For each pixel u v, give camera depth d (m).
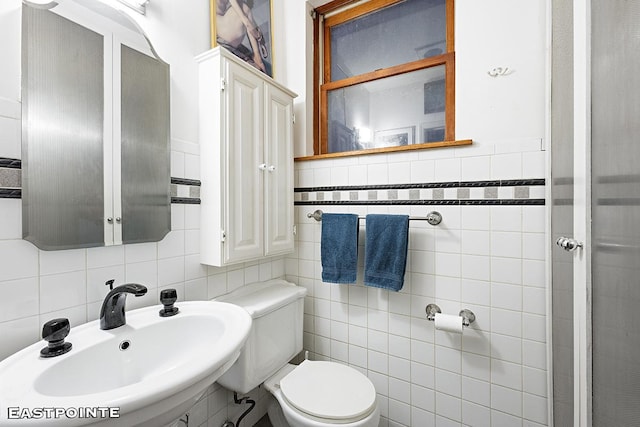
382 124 1.61
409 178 1.37
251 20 1.51
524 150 1.15
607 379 0.52
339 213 1.52
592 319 0.59
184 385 0.56
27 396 0.52
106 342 0.77
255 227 1.30
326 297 1.62
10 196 0.73
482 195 1.22
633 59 0.40
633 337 0.42
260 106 1.33
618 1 0.45
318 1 1.68
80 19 0.86
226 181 1.16
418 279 1.36
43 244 0.78
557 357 0.96
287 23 1.75
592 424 0.59
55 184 0.80
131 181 0.98
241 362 1.13
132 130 0.98
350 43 1.72
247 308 1.20
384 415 1.45
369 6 1.65
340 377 1.22
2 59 0.72
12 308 0.74
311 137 1.73
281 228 1.46
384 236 1.34
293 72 1.73
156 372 0.86
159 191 1.06
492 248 1.21
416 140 1.51
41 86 0.78
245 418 1.43
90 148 0.88
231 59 1.18
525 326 1.15
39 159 0.77
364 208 1.49
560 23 0.85
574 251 0.72
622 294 0.45
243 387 1.13
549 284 1.05
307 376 1.22
